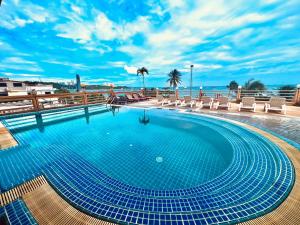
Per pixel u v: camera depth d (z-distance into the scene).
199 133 5.11
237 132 4.55
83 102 10.11
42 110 8.01
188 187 2.44
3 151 3.61
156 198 2.10
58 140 4.57
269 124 4.98
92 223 1.68
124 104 11.26
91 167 3.04
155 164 3.21
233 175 2.65
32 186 2.36
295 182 2.23
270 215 1.71
